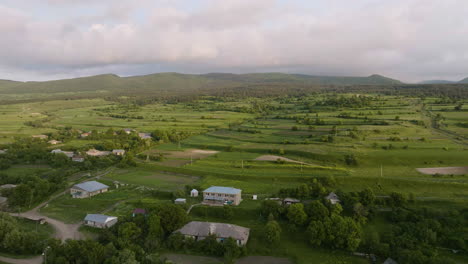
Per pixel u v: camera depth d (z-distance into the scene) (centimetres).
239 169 16038
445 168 14375
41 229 10462
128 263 7512
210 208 11431
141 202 12300
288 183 14000
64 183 14750
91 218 10644
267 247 9431
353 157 15550
